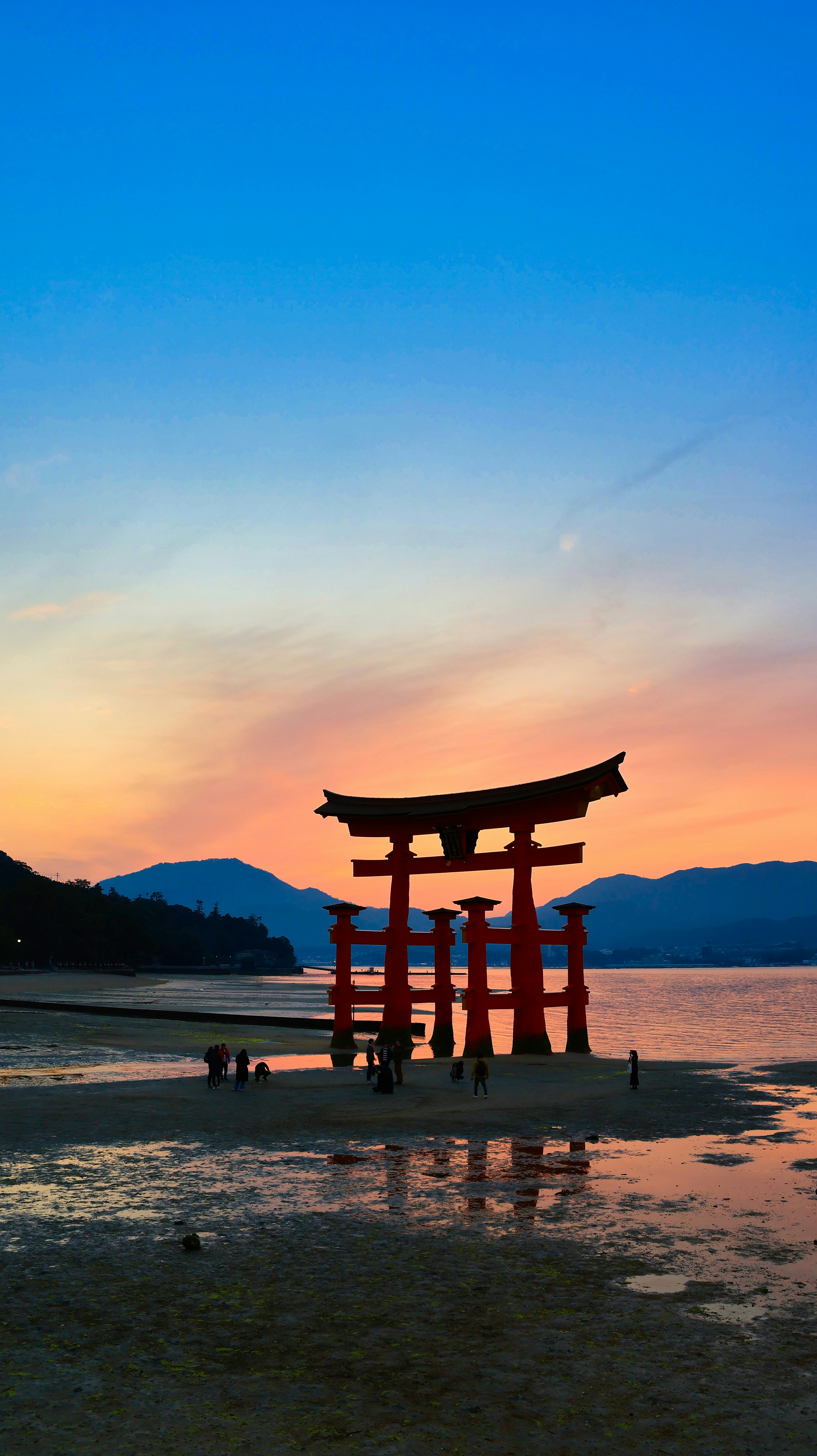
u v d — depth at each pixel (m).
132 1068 46.72
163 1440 9.25
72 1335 11.99
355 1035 78.94
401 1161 23.22
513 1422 9.68
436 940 58.22
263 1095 35.03
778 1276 14.34
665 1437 9.36
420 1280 14.14
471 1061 49.59
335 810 57.91
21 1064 48.25
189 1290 13.68
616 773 50.28
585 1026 53.94
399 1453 9.01
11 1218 17.56
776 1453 9.05
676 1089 37.69
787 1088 38.19
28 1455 8.91
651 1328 12.25
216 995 164.38
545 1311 12.85
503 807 53.72
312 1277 14.29
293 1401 10.16
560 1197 19.41
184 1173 21.55
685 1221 17.50
